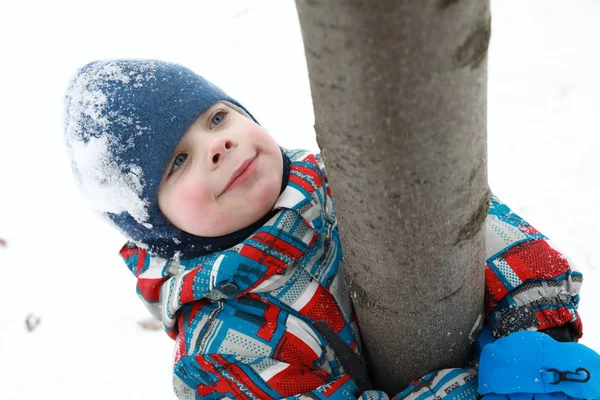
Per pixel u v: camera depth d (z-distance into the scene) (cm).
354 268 88
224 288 116
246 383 113
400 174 63
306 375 116
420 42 51
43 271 238
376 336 104
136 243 131
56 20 336
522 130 241
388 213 69
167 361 207
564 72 256
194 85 122
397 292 86
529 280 117
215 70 293
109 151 115
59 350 214
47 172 275
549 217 215
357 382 121
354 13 49
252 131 120
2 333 221
